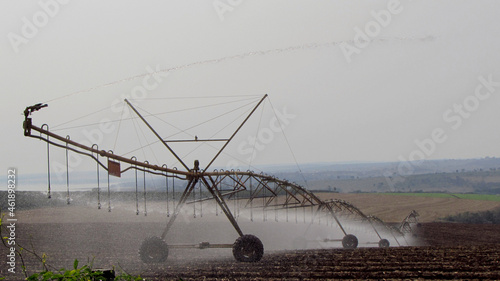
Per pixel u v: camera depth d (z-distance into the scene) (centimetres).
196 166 1741
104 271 687
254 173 2019
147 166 1603
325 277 1409
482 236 4841
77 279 583
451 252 2138
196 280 1329
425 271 1541
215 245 1753
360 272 1507
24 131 1300
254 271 1510
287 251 2238
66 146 1408
